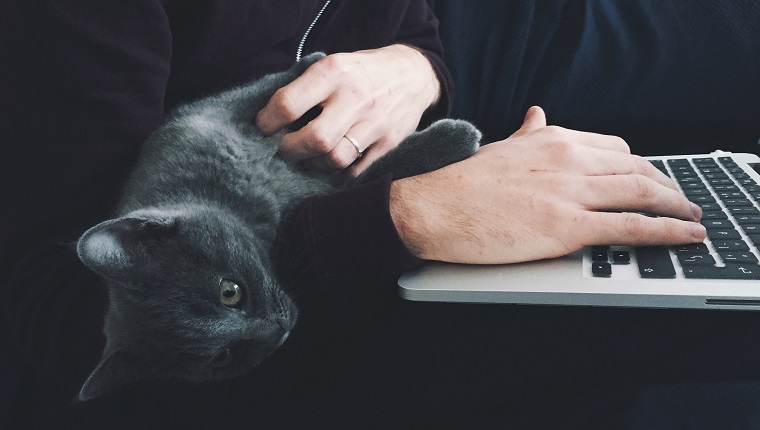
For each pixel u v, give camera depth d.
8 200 1.06
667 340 0.98
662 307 0.85
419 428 1.12
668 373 0.99
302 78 1.14
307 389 1.15
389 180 1.01
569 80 1.60
